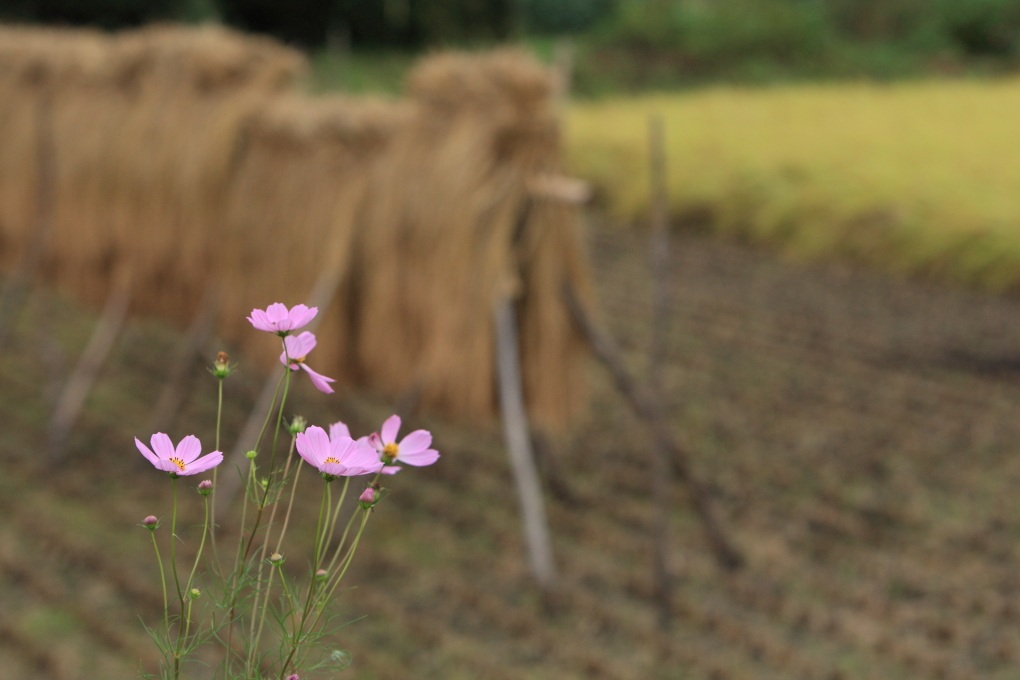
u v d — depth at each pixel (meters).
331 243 5.21
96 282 6.46
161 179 5.93
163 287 6.14
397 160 5.03
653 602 4.69
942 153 12.74
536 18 23.36
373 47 20.42
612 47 22.31
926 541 5.30
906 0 23.94
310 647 0.81
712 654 4.32
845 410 6.92
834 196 11.13
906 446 6.38
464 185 4.74
